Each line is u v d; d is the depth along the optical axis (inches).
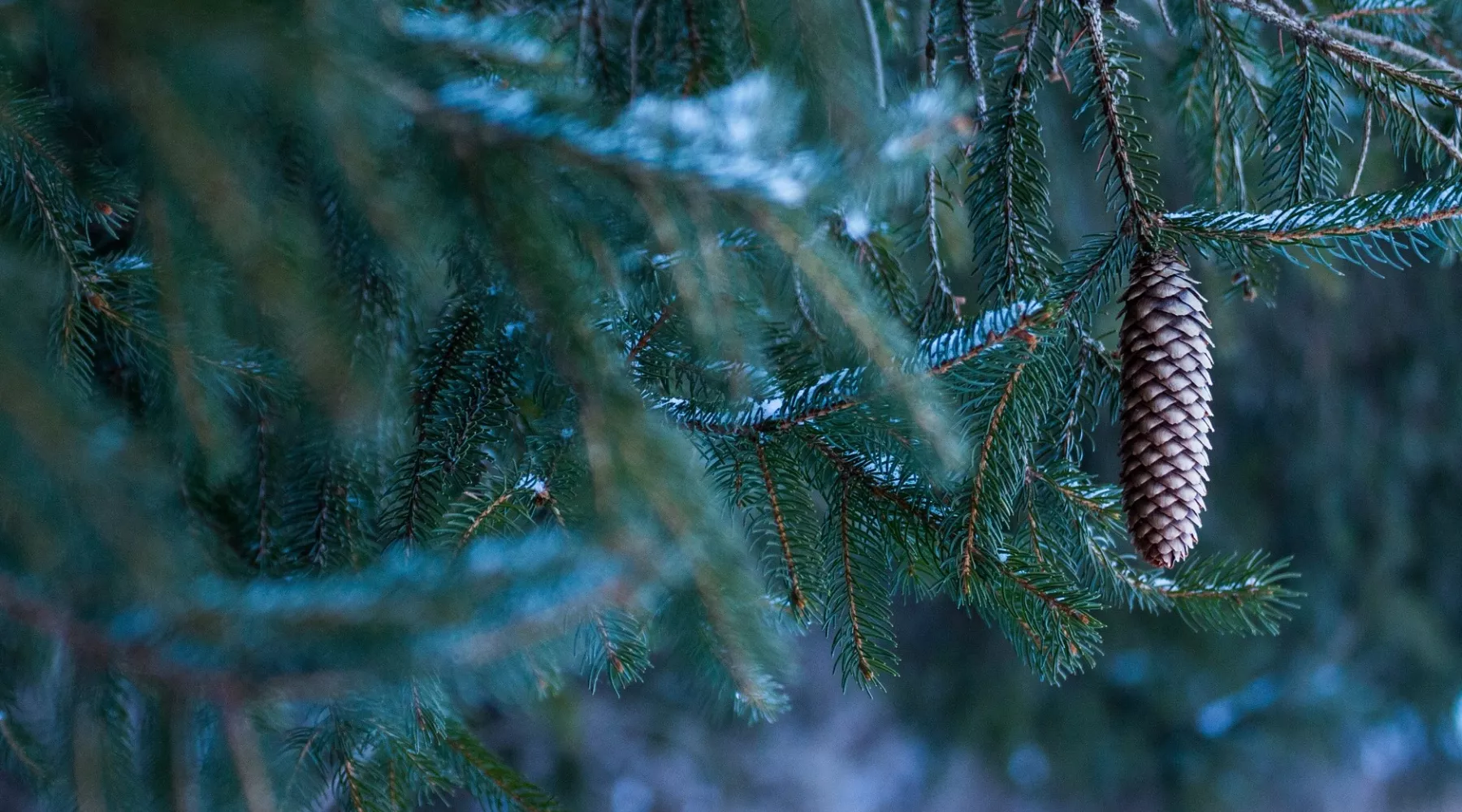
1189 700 165.5
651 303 49.0
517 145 43.6
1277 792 163.2
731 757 150.6
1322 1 55.8
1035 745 169.2
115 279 49.1
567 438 48.8
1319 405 147.5
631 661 50.5
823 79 46.1
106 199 49.3
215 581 43.6
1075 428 52.4
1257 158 60.2
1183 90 57.5
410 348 49.3
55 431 42.8
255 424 50.6
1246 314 142.6
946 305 53.4
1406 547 151.3
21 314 44.4
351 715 49.7
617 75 52.7
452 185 43.9
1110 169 50.8
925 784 167.2
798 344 50.9
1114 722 169.9
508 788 51.1
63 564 43.6
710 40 51.4
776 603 50.6
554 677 50.4
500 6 50.8
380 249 46.1
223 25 41.4
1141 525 49.5
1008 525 50.4
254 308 47.0
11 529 43.6
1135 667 170.1
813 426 49.9
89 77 42.6
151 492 43.5
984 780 167.0
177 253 45.3
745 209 44.0
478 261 45.6
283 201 44.1
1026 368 49.4
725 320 45.9
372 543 50.3
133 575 43.2
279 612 42.9
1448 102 52.2
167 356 48.5
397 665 42.7
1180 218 50.1
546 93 43.6
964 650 175.5
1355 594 155.6
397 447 50.9
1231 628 51.4
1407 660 159.3
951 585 50.7
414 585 42.9
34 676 48.9
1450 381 141.9
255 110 43.4
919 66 58.0
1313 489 152.5
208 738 45.6
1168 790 167.0
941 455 47.4
